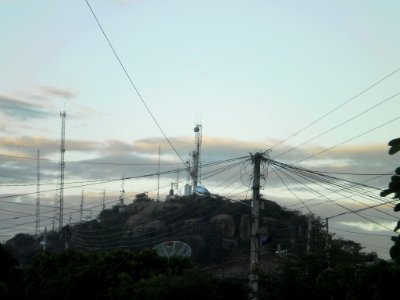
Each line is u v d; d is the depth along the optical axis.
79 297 30.34
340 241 29.11
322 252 25.33
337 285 22.17
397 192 7.93
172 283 25.69
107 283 30.70
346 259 25.78
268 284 24.47
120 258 32.06
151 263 32.47
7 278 36.47
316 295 22.89
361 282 21.11
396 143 8.09
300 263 24.73
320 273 23.58
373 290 20.34
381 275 20.06
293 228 41.25
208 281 26.28
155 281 27.23
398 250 7.74
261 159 27.03
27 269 34.53
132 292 28.08
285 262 24.83
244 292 26.97
